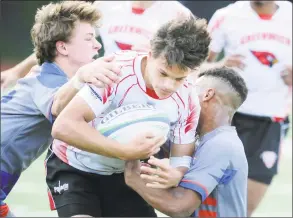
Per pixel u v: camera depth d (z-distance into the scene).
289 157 26.94
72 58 12.34
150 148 10.21
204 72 11.77
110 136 10.37
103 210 12.18
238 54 18.92
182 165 11.07
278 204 21.00
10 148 12.26
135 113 10.42
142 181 10.86
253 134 18.81
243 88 11.51
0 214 12.62
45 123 12.30
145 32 18.28
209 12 29.20
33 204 19.53
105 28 18.48
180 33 9.82
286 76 18.89
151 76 10.10
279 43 18.81
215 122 11.43
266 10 18.86
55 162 12.17
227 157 11.16
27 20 35.25
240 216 11.62
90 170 11.78
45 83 11.93
